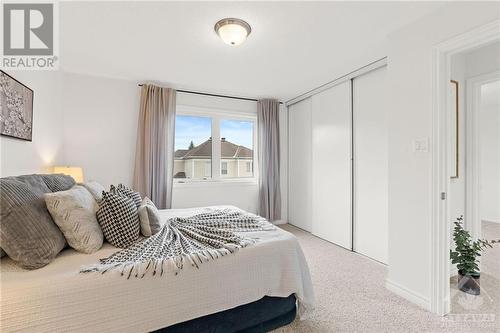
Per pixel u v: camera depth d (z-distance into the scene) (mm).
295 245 1756
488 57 2301
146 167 3301
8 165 1876
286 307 1701
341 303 1945
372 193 2865
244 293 1520
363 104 2961
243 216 2273
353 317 1773
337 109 3340
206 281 1417
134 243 1658
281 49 2418
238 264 1518
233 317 1528
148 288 1279
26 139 2123
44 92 2496
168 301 1316
